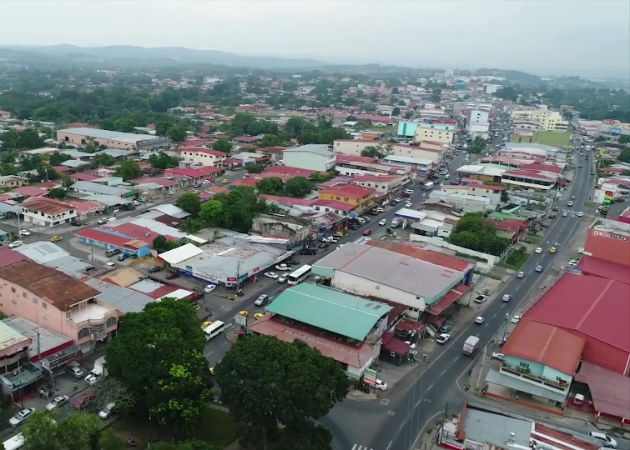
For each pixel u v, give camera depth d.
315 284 89.56
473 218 129.88
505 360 72.50
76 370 68.31
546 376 69.81
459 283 97.19
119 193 147.25
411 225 136.50
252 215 126.62
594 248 111.75
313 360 57.78
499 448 58.59
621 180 192.62
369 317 76.38
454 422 63.62
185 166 189.00
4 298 78.50
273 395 52.56
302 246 119.81
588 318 80.81
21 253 98.44
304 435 53.53
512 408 69.44
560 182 192.00
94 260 105.88
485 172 182.88
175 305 67.62
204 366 61.94
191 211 134.75
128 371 58.00
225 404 56.94
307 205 141.62
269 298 94.31
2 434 57.47
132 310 80.00
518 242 135.75
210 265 99.75
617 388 70.06
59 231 122.75
